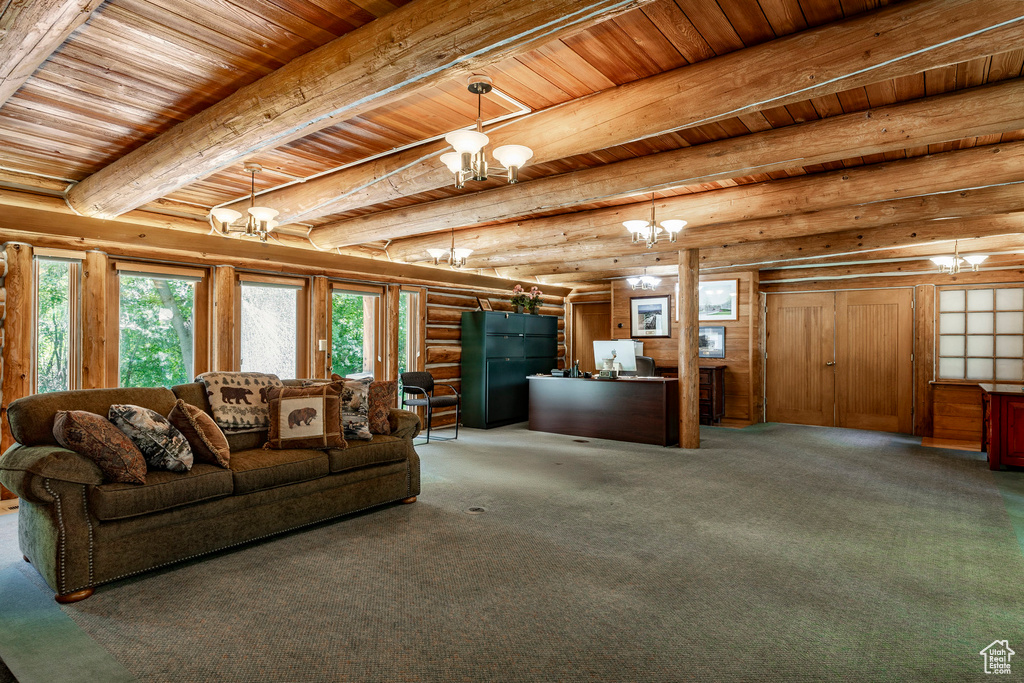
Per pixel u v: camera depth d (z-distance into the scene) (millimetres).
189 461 3129
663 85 2973
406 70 2318
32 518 2943
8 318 4344
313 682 2045
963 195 4883
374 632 2389
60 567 2635
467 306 8820
